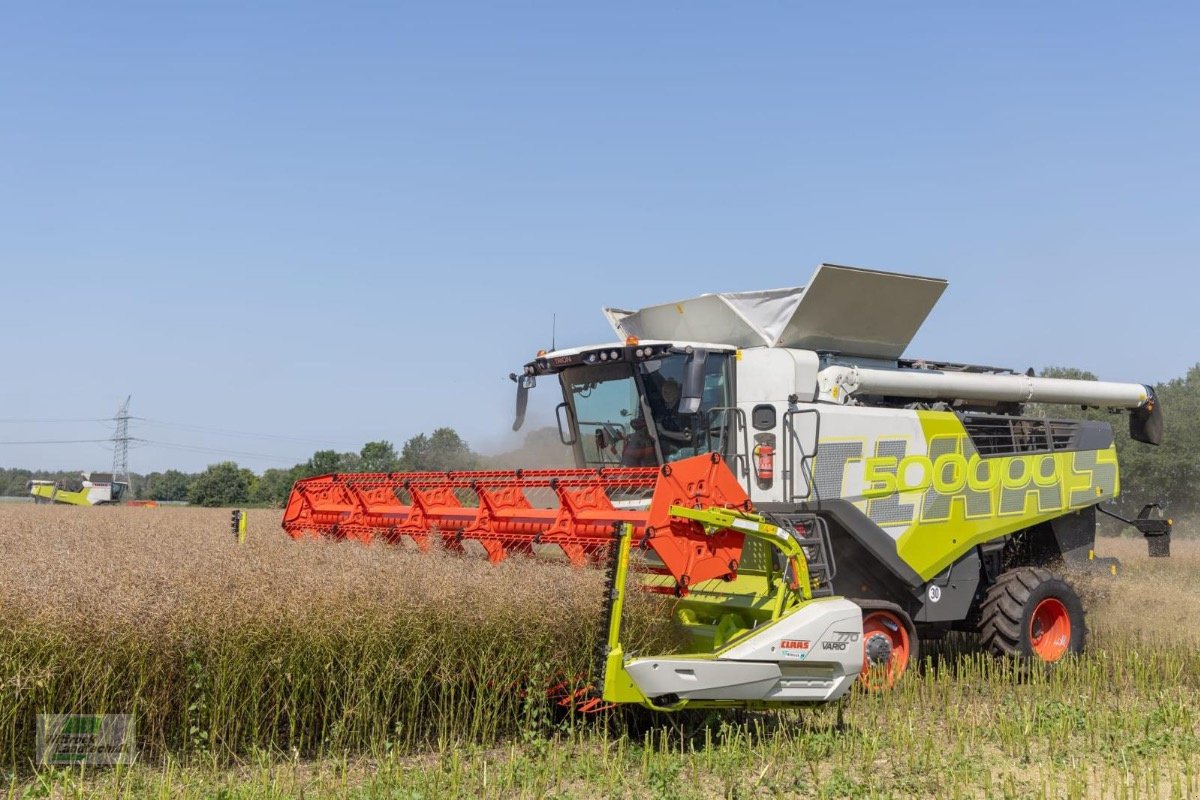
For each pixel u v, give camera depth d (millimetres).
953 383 10320
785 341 9727
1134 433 12703
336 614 6605
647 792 6082
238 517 10539
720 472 7496
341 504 10555
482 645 6957
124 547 8289
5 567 6555
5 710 5863
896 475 9516
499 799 5887
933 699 8562
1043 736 7492
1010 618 10000
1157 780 6141
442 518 9094
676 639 7570
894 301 10133
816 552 8250
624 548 6562
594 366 9844
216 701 6359
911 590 9617
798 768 6535
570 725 7191
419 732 7043
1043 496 10750
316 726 6867
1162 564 18531
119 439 102125
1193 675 9617
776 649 7078
